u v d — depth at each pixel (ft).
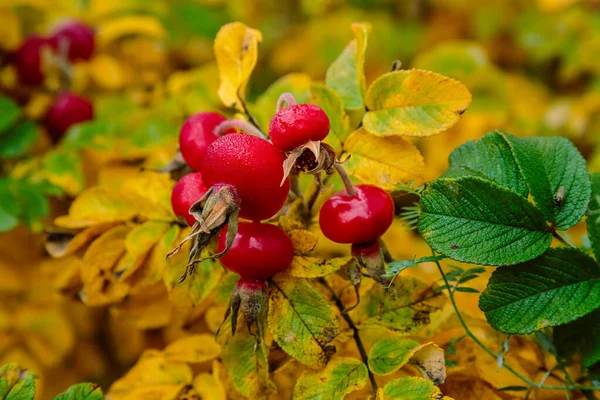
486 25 2.87
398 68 1.24
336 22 2.87
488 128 2.19
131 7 2.20
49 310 1.78
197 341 1.32
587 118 2.35
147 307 1.39
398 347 1.20
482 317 1.30
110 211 1.34
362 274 1.21
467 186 1.15
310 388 1.18
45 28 2.17
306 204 1.27
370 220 1.16
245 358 1.22
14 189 1.54
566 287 1.15
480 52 2.27
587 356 1.19
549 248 1.15
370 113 1.23
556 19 2.66
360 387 1.17
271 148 1.13
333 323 1.17
